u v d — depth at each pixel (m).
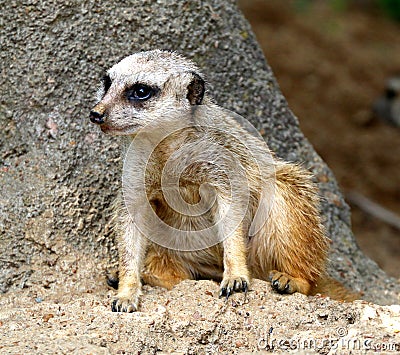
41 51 10.56
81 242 10.07
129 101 9.00
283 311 8.70
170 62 9.27
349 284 11.79
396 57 25.61
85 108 10.61
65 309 8.81
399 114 22.75
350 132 22.42
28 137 10.47
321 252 9.91
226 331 8.52
